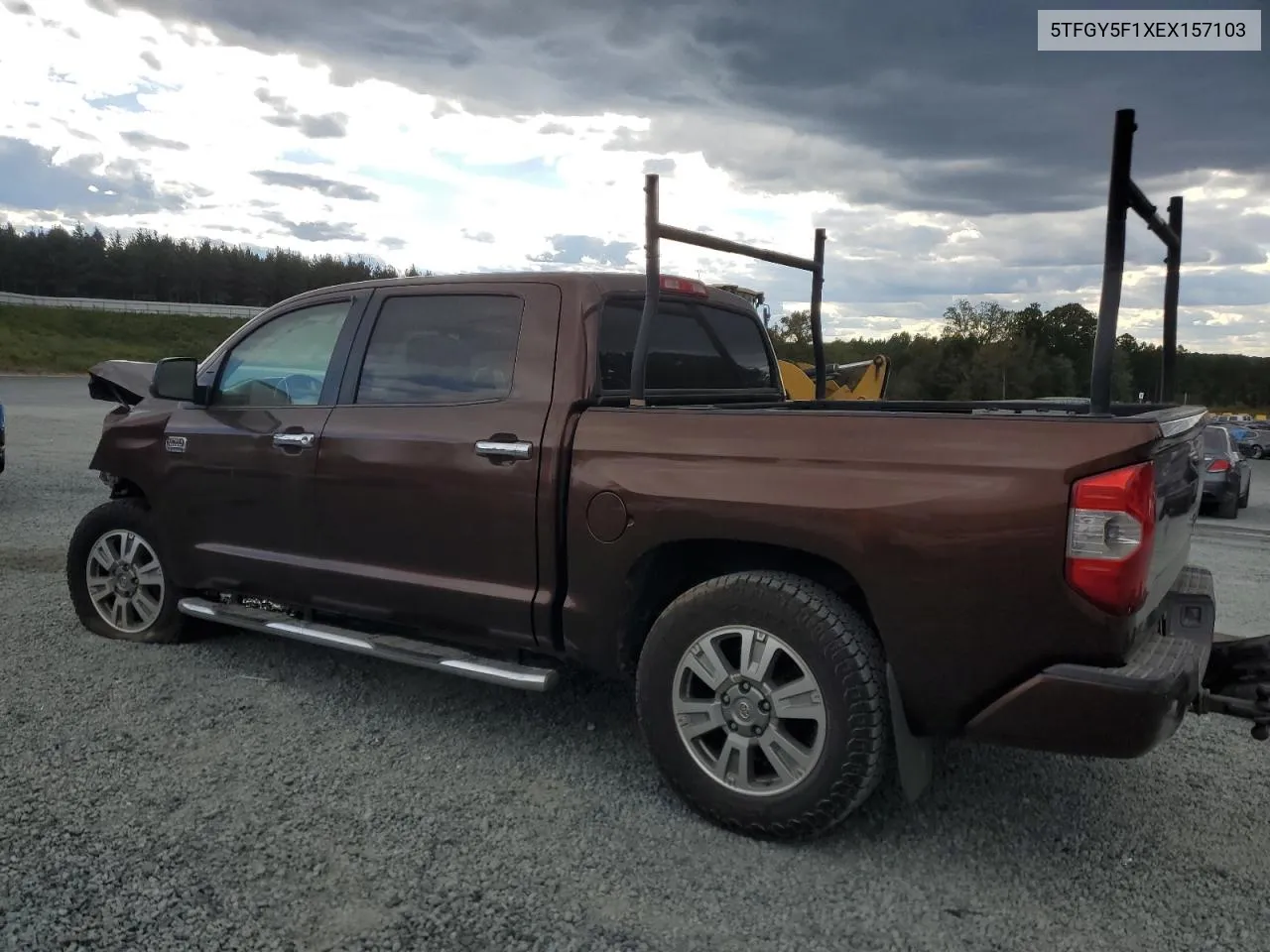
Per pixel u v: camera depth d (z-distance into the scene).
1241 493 16.08
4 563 6.71
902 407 4.76
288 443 4.22
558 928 2.61
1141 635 2.85
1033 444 2.72
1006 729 2.79
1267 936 2.63
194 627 4.98
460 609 3.73
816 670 2.96
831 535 2.94
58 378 48.31
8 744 3.69
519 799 3.37
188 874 2.81
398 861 2.93
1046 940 2.61
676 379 4.25
